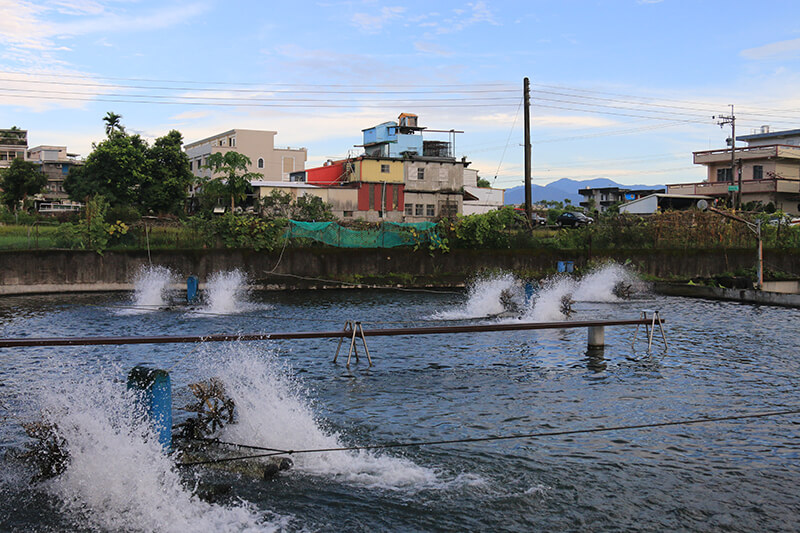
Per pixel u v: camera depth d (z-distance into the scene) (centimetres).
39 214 4866
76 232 3155
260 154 7288
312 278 3481
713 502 854
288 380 1435
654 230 4112
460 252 3731
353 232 3631
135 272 3197
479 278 3688
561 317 2416
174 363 1588
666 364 1638
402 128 6259
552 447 1037
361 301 2927
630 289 3406
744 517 815
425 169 5816
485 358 1698
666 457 1002
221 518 794
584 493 875
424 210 5831
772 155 5834
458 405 1258
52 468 889
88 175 5128
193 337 1454
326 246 3575
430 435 1084
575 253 3875
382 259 3616
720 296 3164
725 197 6100
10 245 3095
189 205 5909
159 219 3681
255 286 3375
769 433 1112
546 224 5891
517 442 1057
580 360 1683
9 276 2983
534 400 1298
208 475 909
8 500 833
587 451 1022
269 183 5425
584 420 1172
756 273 3775
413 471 935
